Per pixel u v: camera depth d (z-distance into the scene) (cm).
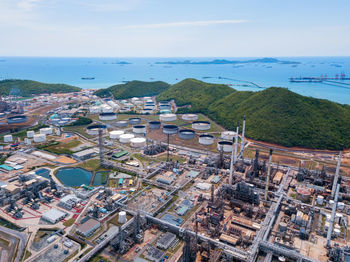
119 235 10038
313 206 13100
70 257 9644
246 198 13325
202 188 14788
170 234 10856
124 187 14988
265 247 10375
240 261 9775
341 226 11831
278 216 12606
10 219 11881
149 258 9681
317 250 10319
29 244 10306
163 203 13312
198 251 10162
